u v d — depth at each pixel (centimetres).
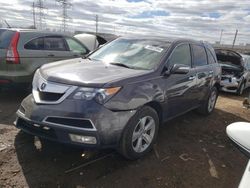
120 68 421
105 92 341
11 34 618
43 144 412
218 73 667
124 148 368
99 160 381
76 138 334
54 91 351
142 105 379
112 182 333
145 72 409
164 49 473
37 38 643
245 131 194
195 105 580
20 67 609
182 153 433
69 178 334
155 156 412
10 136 434
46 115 340
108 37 1155
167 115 460
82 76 363
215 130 561
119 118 349
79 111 331
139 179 346
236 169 401
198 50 585
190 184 349
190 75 517
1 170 338
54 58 671
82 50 780
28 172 339
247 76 1098
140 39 519
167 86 438
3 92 701
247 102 863
